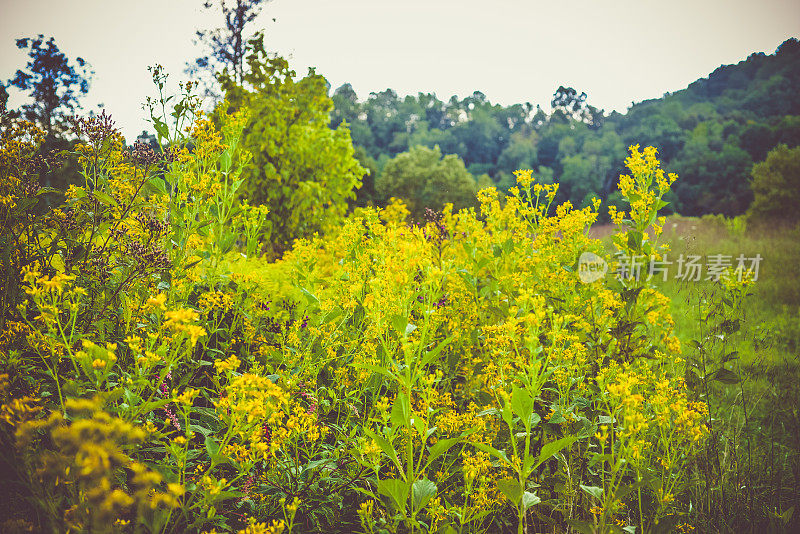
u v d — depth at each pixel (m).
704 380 3.01
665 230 12.45
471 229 3.74
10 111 2.43
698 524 2.59
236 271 3.12
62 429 1.41
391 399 2.59
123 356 2.22
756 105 61.12
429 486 1.97
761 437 3.37
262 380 1.80
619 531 2.01
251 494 2.01
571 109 87.50
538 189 3.61
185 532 1.79
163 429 2.06
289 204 7.79
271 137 7.80
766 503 2.76
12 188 2.38
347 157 8.59
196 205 2.82
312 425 2.21
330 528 2.17
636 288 3.08
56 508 1.51
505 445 2.67
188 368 2.41
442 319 2.97
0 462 1.56
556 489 2.47
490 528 2.56
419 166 42.69
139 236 2.61
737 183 47.59
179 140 2.80
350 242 3.10
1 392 1.61
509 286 3.40
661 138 60.00
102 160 2.64
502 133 86.88
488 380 2.74
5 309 2.07
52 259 2.27
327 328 2.78
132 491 1.81
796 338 5.01
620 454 2.07
